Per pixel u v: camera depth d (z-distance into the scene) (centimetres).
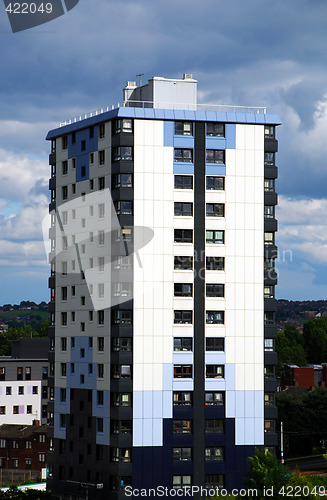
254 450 13662
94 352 13888
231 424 13625
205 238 13738
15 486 14075
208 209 13788
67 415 14375
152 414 13375
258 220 13962
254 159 13975
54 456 14588
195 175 13738
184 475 13388
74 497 14050
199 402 13525
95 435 13750
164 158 13662
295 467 17762
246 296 13838
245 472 13588
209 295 13725
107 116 13725
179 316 13612
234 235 13850
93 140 14125
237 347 13750
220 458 13550
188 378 13538
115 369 13512
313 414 19162
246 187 13925
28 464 18425
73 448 14200
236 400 13675
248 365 13762
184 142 13725
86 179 14250
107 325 13650
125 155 13588
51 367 14888
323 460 18462
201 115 13762
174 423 13475
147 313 13525
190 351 13600
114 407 13350
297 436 19175
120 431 13288
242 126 13925
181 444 13425
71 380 14362
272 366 13862
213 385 13600
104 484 13475
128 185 13588
